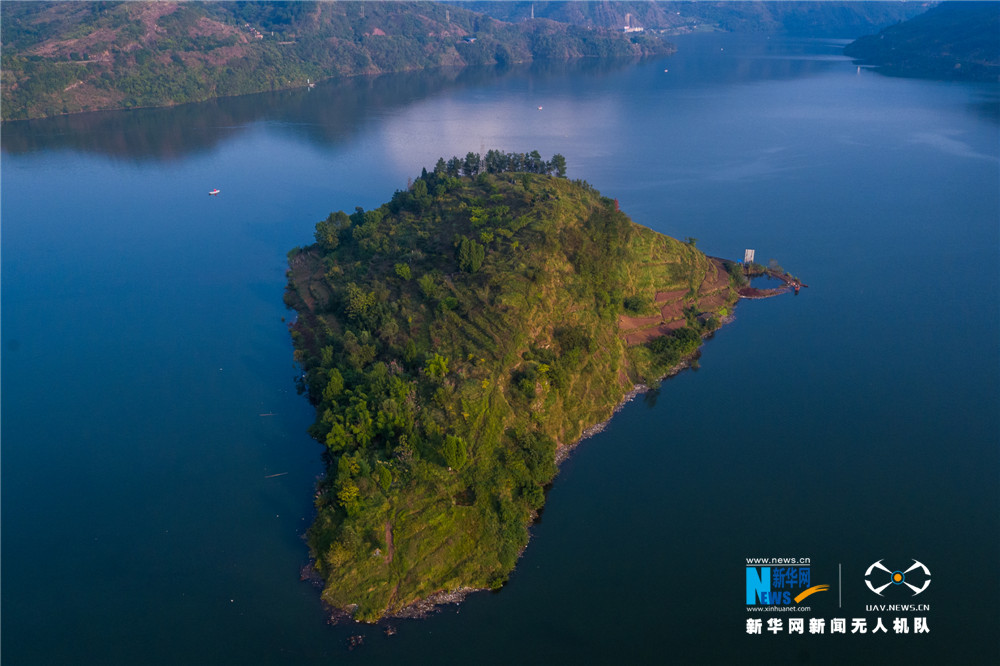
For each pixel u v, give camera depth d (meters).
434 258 137.38
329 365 118.44
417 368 109.06
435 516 85.62
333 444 95.19
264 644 73.38
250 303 159.88
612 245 140.25
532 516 91.06
